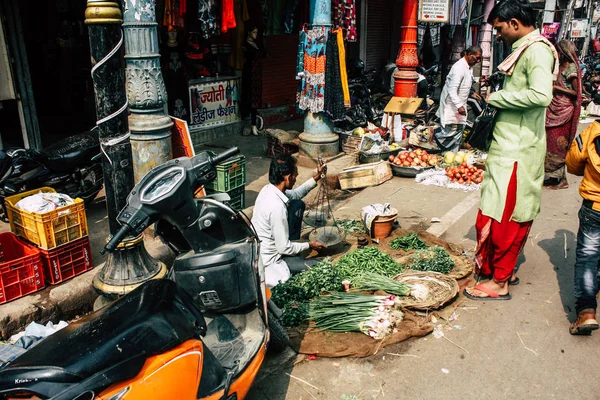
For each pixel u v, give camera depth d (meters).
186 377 2.19
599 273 3.66
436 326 3.69
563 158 6.73
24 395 1.95
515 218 3.69
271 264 4.09
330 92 7.25
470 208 5.98
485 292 4.04
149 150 4.36
